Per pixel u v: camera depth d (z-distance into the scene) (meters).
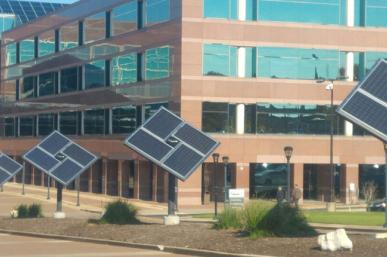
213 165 57.38
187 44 56.97
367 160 61.12
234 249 19.44
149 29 60.91
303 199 60.22
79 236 24.67
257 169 58.62
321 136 59.91
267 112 58.88
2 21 106.25
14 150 85.69
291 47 59.53
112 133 66.12
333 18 60.69
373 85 22.73
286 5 59.56
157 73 59.91
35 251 21.00
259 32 58.84
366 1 61.31
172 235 22.73
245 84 58.41
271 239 20.33
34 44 82.56
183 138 26.50
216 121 57.66
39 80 81.12
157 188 58.56
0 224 29.67
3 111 89.25
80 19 71.94
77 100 72.44
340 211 47.62
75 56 72.81
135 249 21.42
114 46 66.06
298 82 59.53
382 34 61.47
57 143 34.12
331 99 56.91
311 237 20.55
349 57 60.88
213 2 57.84
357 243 18.89
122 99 64.56
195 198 56.09
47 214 39.69
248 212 22.00
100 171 67.88
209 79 57.47
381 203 48.78
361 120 21.83
